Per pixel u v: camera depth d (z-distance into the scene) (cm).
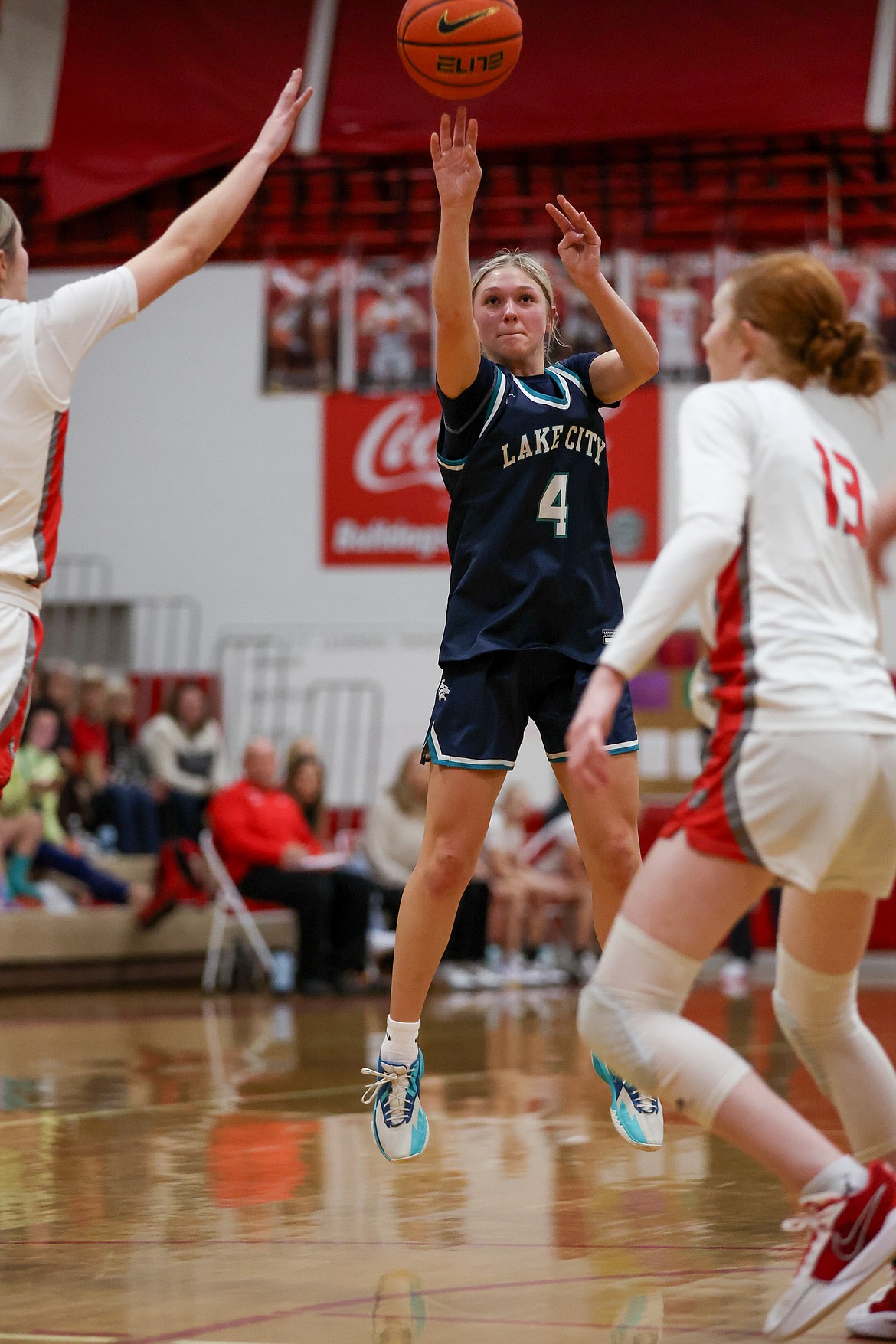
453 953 1836
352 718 2375
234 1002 1591
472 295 579
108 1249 501
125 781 1994
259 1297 438
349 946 1723
